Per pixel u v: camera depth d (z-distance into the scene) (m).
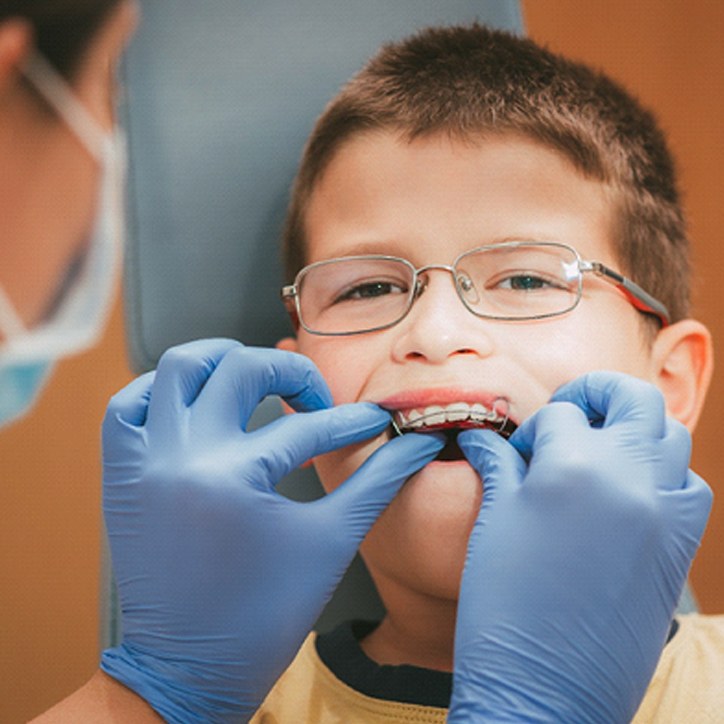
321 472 1.07
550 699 0.81
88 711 0.89
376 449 1.00
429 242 1.00
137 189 1.33
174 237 1.33
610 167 1.08
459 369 0.95
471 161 1.01
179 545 0.89
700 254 2.06
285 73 1.36
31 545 1.71
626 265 1.07
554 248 0.99
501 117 1.03
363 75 1.17
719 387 2.05
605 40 2.06
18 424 1.70
